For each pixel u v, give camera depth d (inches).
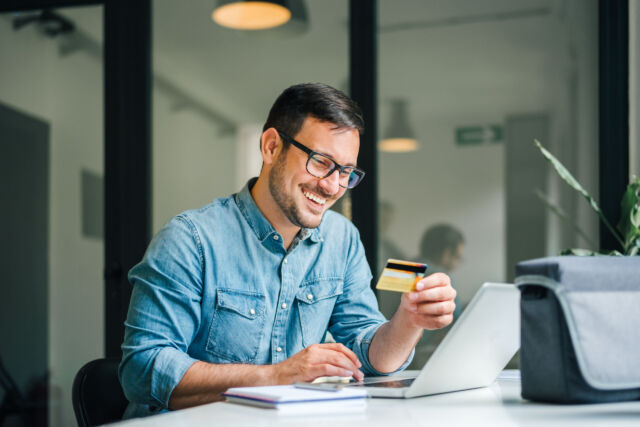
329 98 55.6
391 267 47.6
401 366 56.9
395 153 108.0
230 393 38.6
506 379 53.4
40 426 116.1
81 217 116.9
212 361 57.2
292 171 56.0
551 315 37.0
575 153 104.3
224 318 57.1
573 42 105.0
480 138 106.1
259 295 58.5
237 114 112.8
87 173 117.0
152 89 116.0
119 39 116.6
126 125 115.7
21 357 117.2
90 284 115.9
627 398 38.6
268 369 46.6
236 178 112.5
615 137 102.8
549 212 104.2
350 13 109.5
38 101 119.1
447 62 107.7
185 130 114.4
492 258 104.9
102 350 114.7
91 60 117.8
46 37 119.4
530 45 106.0
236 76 113.3
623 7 103.2
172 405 48.7
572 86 104.8
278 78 111.9
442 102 107.3
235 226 58.9
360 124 56.6
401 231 107.1
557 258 37.9
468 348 41.5
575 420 32.8
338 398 36.0
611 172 102.7
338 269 64.3
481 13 107.3
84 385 53.4
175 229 56.0
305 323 61.2
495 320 42.0
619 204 102.1
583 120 104.5
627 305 38.1
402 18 109.2
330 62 110.4
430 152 107.2
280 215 58.5
